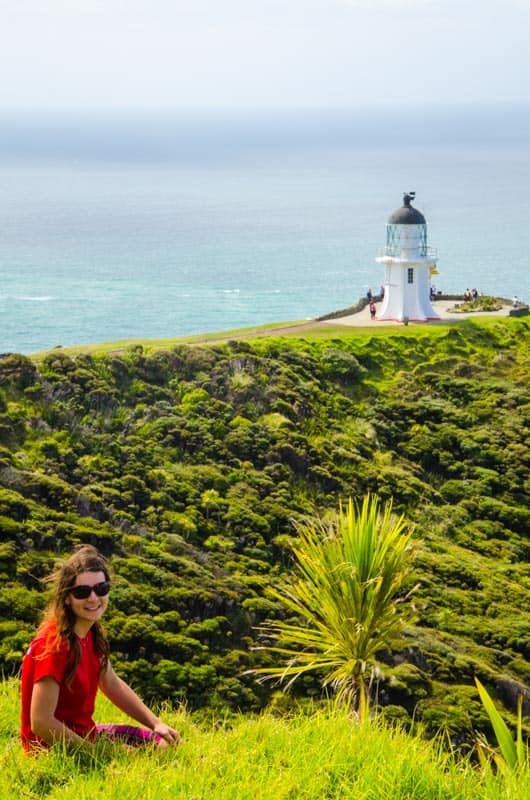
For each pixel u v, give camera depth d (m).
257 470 51.28
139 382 55.44
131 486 46.12
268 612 38.41
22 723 10.12
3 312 165.75
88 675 10.26
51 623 10.03
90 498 43.19
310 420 57.06
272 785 9.40
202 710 31.75
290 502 48.78
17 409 49.50
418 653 37.03
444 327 72.44
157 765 9.92
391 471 54.28
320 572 19.23
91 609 10.02
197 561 41.78
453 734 33.06
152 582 38.34
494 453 57.62
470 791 9.70
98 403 52.38
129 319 160.38
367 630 19.05
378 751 10.14
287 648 36.66
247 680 34.34
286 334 68.88
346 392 62.16
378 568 19.06
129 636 34.50
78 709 10.22
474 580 44.91
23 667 10.05
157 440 51.09
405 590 42.34
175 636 35.25
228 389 57.28
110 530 41.06
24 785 9.47
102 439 49.62
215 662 34.78
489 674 36.91
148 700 32.12
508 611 42.78
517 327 73.88
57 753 9.77
